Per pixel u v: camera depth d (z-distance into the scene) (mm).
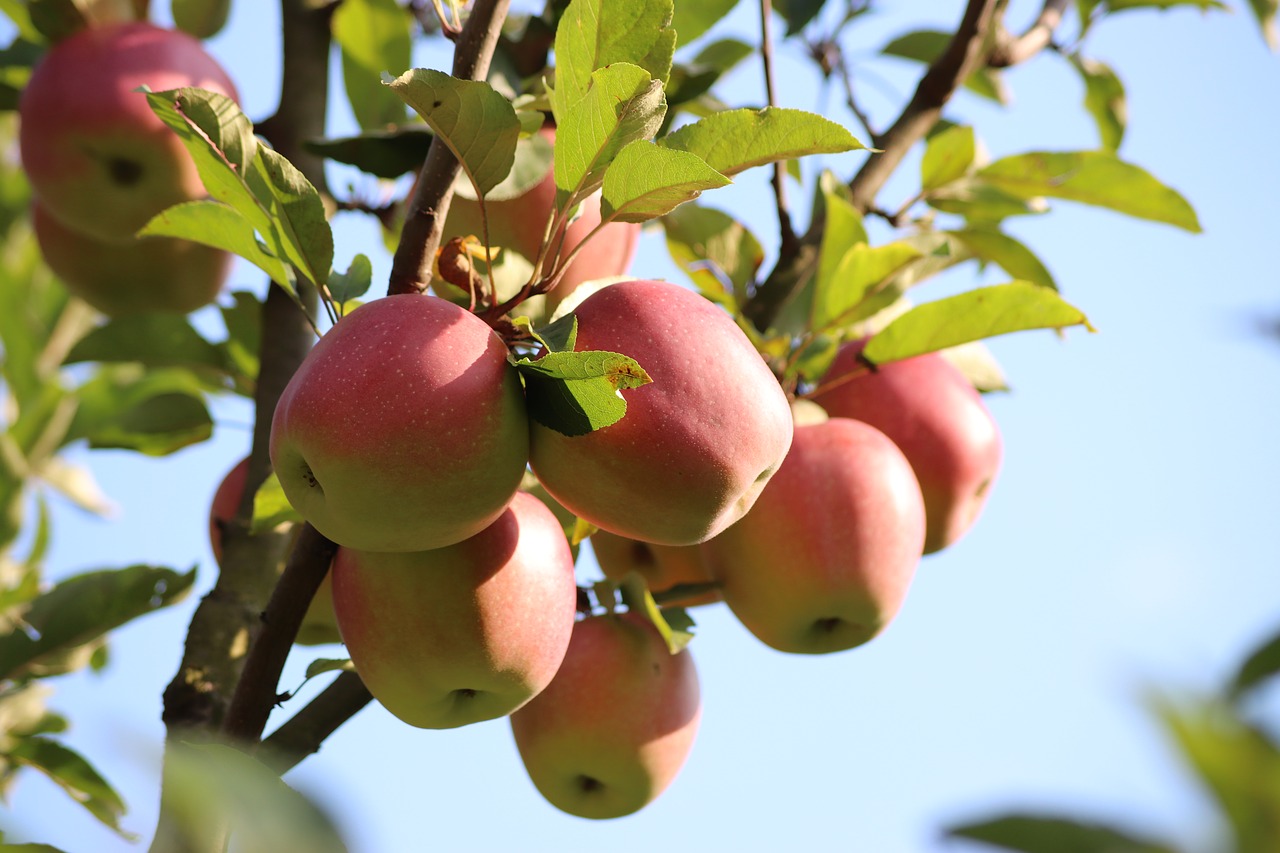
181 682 1308
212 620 1328
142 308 1567
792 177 1568
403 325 1212
